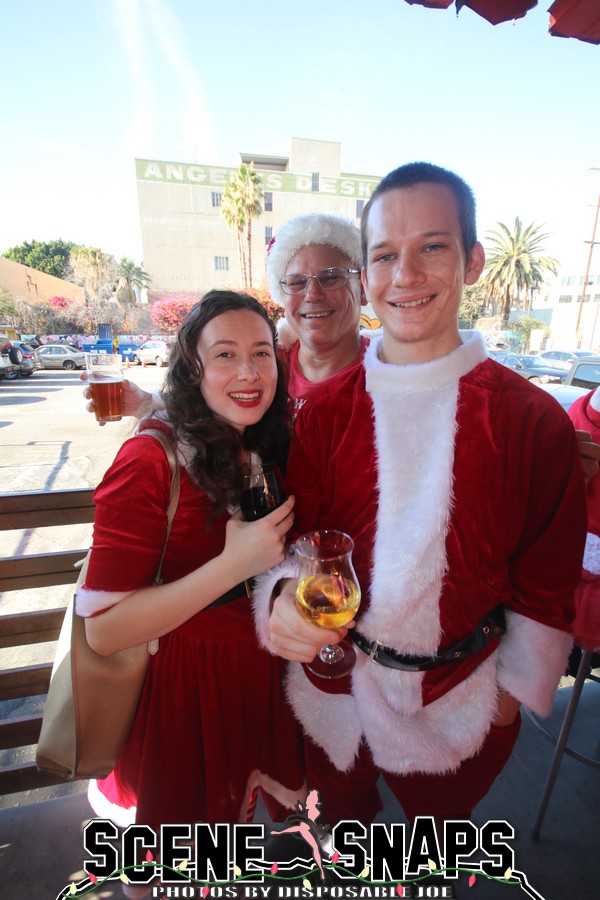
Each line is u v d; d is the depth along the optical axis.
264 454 1.20
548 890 1.41
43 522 1.51
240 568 0.93
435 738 1.02
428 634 0.98
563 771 1.79
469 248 0.97
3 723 1.58
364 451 1.02
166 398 1.05
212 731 1.14
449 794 1.12
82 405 12.55
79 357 21.55
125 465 0.96
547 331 30.09
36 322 31.42
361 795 1.25
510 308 32.06
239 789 1.21
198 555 1.06
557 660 1.01
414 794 1.14
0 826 1.56
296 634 0.93
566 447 0.94
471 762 1.08
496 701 1.04
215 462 0.99
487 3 1.26
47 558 1.53
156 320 25.61
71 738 1.06
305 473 1.13
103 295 35.62
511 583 1.05
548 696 1.00
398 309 0.95
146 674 1.14
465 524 0.93
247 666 1.15
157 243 35.69
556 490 0.96
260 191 26.91
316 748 1.21
